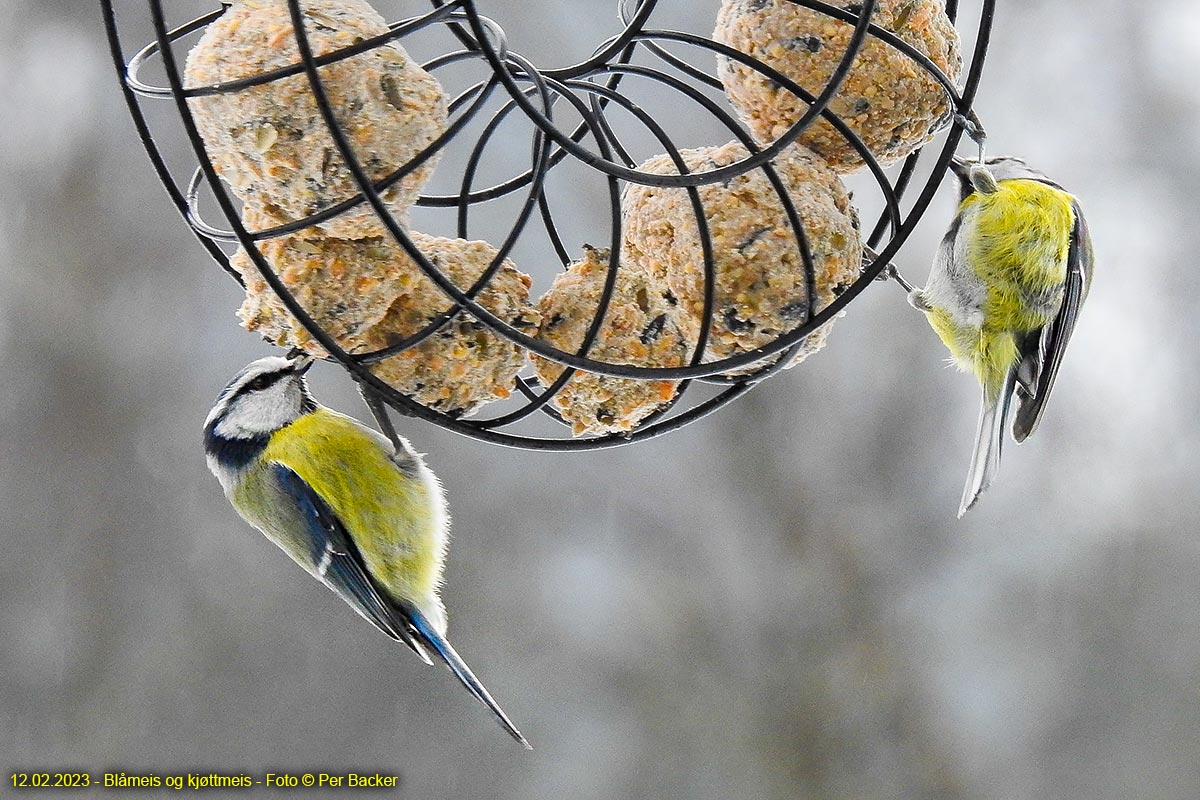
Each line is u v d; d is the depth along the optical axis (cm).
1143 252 1371
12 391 1325
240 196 461
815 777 1294
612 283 473
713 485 1384
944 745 1302
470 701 1328
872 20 502
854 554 1352
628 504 1392
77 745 1248
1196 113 1391
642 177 427
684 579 1361
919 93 504
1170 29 1415
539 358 505
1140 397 1369
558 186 1238
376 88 442
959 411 1379
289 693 1305
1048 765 1310
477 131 1207
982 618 1355
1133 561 1363
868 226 1181
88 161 1370
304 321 453
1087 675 1343
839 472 1375
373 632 1339
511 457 1387
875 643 1332
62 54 1384
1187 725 1312
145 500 1327
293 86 436
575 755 1305
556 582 1364
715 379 505
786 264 480
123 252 1368
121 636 1295
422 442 1369
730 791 1290
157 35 424
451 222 1208
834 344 1395
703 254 478
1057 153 1388
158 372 1352
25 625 1279
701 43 494
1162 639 1343
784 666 1327
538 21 1343
